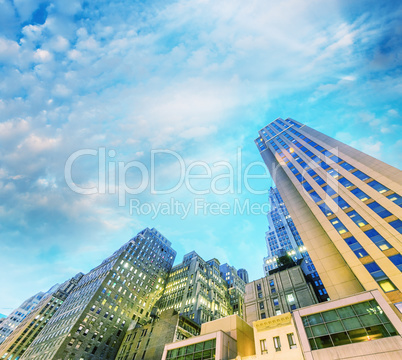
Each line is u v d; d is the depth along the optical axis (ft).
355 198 135.85
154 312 229.25
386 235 106.32
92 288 280.51
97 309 246.88
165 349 120.37
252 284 184.14
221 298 319.88
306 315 85.30
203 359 100.37
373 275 96.27
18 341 305.12
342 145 190.70
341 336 73.26
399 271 90.99
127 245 352.28
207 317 259.80
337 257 123.85
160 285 348.59
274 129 318.45
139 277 323.57
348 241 115.65
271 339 95.04
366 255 104.63
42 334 269.44
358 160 163.84
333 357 69.82
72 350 205.57
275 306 154.40
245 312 164.55
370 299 77.00
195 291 286.87
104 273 301.02
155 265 367.45
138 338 224.12
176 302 295.69
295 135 259.60
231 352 102.58
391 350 62.95
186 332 202.59
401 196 118.93
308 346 76.48
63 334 219.61
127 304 280.92
